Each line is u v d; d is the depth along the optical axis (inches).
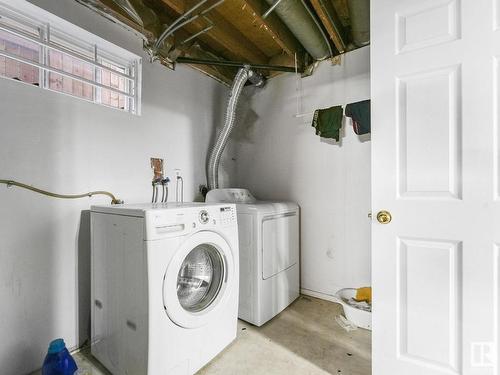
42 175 58.1
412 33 46.3
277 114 103.1
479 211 41.5
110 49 73.1
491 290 40.9
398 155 47.8
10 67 64.0
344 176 87.4
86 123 65.8
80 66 72.2
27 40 58.8
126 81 79.1
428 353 45.8
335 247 89.3
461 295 43.1
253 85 108.0
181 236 51.6
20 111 54.9
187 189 93.7
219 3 62.9
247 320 75.3
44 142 58.4
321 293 92.2
